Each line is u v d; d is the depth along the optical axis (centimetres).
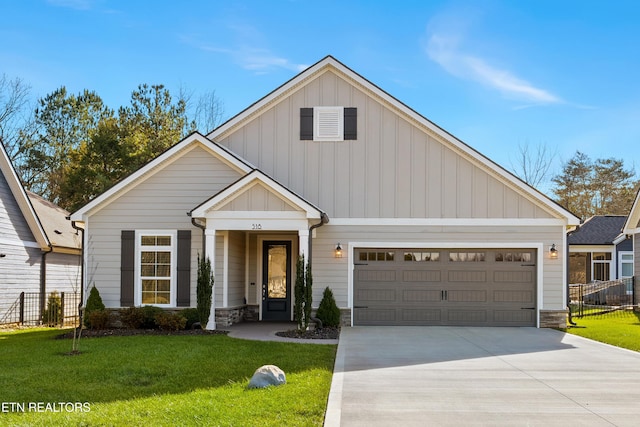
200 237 1741
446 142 1794
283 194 1600
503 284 1778
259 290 1922
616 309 2522
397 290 1788
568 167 5172
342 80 1827
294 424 691
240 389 866
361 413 756
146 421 697
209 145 1738
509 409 782
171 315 1603
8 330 1950
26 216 2192
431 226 1784
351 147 1811
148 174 1758
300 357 1151
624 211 5050
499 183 1781
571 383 948
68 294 2412
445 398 840
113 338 1427
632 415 756
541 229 1766
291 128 1830
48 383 909
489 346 1356
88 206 1744
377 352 1257
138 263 1747
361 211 1798
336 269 1788
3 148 2083
